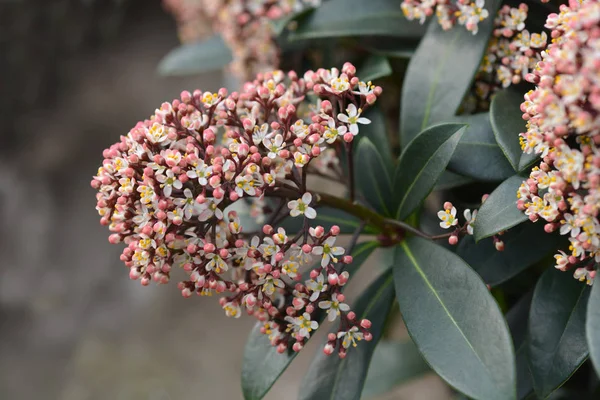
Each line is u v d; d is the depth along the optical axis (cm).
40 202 104
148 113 104
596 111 42
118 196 47
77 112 106
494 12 51
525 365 50
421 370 66
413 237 51
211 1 64
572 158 44
